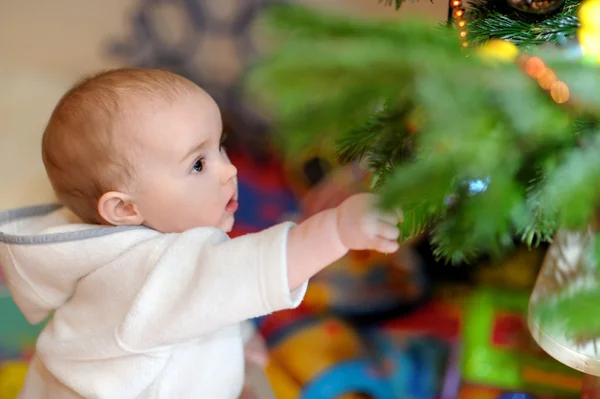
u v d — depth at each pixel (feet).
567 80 1.19
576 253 1.80
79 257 2.29
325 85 1.03
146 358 2.22
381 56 1.03
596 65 1.25
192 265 2.07
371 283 4.30
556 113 1.18
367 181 2.35
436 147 1.16
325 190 4.14
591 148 1.22
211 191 2.47
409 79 1.07
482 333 3.59
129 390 2.27
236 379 2.51
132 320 2.09
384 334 4.07
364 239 1.85
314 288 4.29
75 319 2.42
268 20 1.09
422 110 1.22
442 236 1.53
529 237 1.74
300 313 4.24
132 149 2.32
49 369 2.45
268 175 5.06
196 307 1.98
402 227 1.82
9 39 5.64
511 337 3.63
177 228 2.49
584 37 1.51
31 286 2.49
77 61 5.65
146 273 2.17
